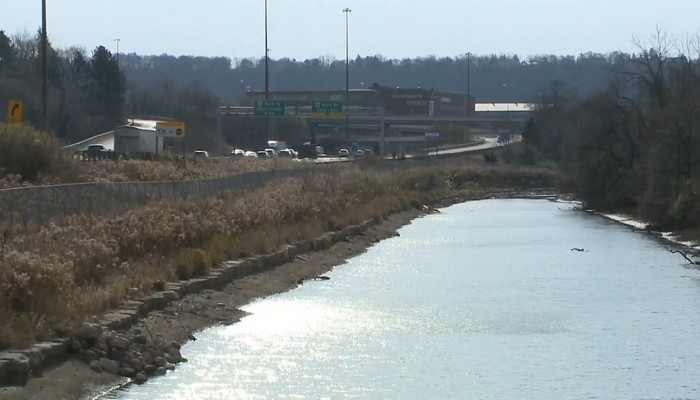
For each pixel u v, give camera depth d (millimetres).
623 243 105438
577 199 189875
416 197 170500
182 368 40188
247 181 105188
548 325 53031
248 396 36188
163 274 53750
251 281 63781
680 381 40062
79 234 49750
